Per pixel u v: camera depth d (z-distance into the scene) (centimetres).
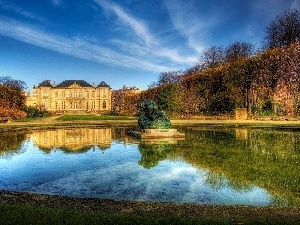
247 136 2475
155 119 2505
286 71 4472
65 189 1007
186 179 1109
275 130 3003
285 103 4519
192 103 5416
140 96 7981
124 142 2150
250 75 4738
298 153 1627
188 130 3088
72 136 2578
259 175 1151
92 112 11262
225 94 4912
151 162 1419
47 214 652
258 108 4759
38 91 13275
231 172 1205
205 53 7725
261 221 631
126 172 1228
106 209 723
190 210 720
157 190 984
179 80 7244
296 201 871
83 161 1466
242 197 909
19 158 1562
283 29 5597
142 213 697
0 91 6147
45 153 1706
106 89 13425
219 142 2103
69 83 13588
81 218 631
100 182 1086
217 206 751
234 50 7094
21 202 773
